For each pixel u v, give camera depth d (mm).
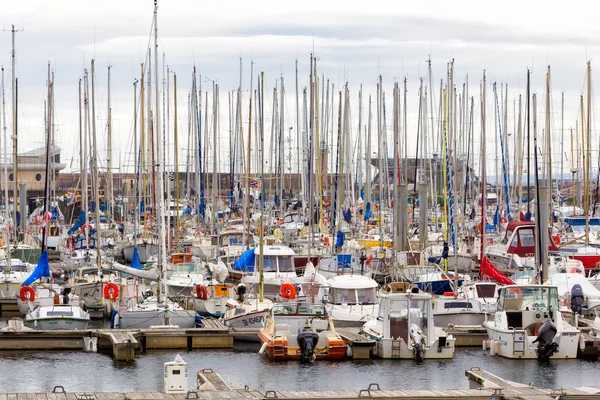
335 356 45000
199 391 33344
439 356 44875
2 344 47000
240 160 107250
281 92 98500
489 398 33281
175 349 47438
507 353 44938
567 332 44906
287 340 44750
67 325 49594
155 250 83312
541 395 33281
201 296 55375
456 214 71250
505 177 91312
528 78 70125
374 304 52875
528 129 63281
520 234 69688
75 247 81500
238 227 95625
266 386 39156
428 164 101375
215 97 95625
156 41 53344
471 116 97000
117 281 61500
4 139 76188
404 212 70625
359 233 88562
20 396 32125
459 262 72250
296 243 82562
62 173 147500
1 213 96625
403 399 32875
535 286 46000
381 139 92812
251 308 51875
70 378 40656
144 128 84438
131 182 112812
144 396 32469
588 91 86312
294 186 119250
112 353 46000
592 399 33250
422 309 45438
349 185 103625
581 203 110625
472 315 51219
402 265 66688
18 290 60719
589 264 71625
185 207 102000
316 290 56188
